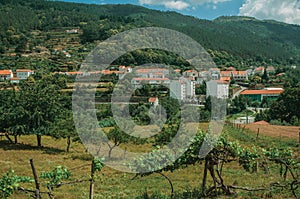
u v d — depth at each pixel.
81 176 16.42
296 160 14.68
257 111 73.06
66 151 29.36
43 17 165.00
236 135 33.97
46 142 36.97
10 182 9.14
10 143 35.31
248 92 90.06
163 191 13.05
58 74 73.12
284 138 34.50
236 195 11.52
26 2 192.75
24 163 22.11
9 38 132.00
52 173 10.10
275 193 11.54
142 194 12.26
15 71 89.81
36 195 9.00
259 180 14.34
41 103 34.16
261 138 34.09
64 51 113.75
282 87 100.88
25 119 33.75
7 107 36.75
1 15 149.62
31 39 136.50
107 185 14.55
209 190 11.82
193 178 15.98
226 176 16.09
